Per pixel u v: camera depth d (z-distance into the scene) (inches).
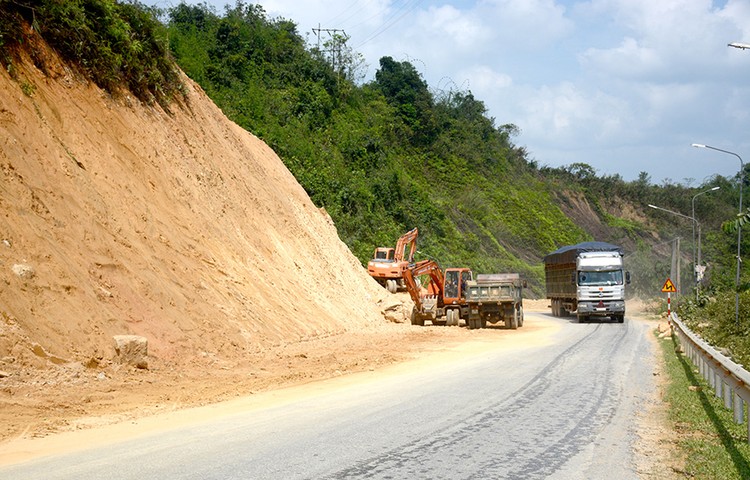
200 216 856.9
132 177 764.0
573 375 618.8
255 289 855.1
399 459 297.1
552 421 395.5
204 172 948.0
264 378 577.3
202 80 2068.2
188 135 969.5
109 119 787.4
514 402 461.4
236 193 1026.1
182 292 695.7
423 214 2716.5
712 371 518.0
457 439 341.4
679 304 1590.8
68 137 701.3
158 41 960.3
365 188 2345.0
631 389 534.3
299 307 946.1
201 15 2480.3
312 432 353.7
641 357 798.5
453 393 499.8
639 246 4109.3
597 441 346.0
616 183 4864.7
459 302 1360.7
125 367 534.9
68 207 630.5
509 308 1320.1
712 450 326.6
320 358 725.9
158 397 468.1
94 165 714.2
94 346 532.7
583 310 1528.1
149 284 652.7
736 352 741.9
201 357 617.3
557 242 3636.8
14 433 348.5
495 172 3939.5
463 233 3034.0
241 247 913.5
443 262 2506.2
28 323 498.3
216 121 1154.7
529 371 647.1
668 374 633.6
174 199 822.5
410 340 1018.7
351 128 2682.1
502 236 3336.6
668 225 4628.4
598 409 440.1
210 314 705.6
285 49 2751.0
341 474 269.9
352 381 573.0
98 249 629.0
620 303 1521.9
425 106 3695.9
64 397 438.0
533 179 4244.6
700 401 468.8
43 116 679.7
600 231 4264.3
